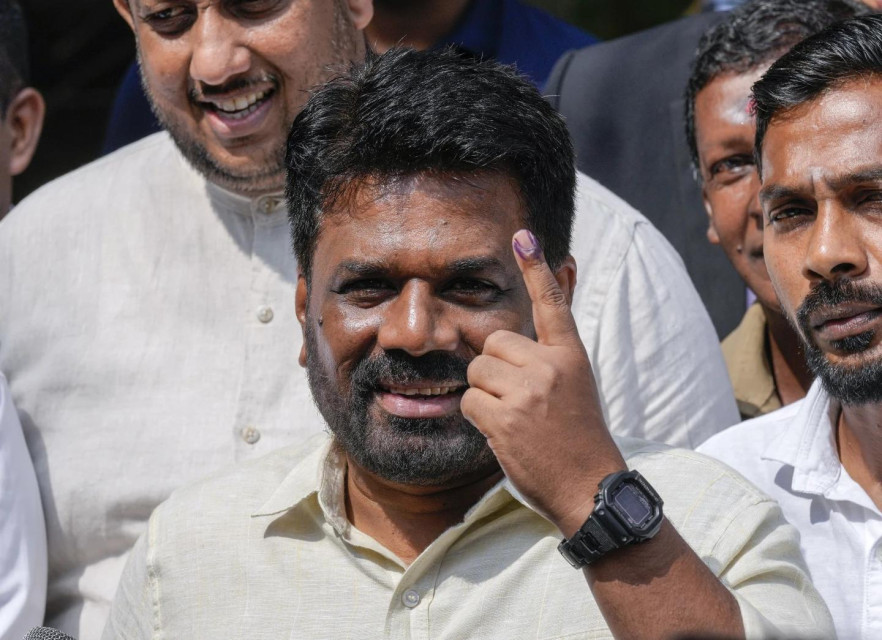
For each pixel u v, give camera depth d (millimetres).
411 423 5820
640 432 7836
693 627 5188
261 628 6039
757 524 5973
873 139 6484
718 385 8164
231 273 7996
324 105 6051
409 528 6223
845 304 6527
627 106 10766
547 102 6301
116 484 7699
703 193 9531
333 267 5895
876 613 6902
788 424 7559
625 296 7949
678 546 5305
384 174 5816
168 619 6230
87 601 7746
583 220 8055
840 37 6719
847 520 7137
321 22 7668
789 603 5750
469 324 5785
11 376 8102
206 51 7461
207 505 6469
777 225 6844
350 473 6316
